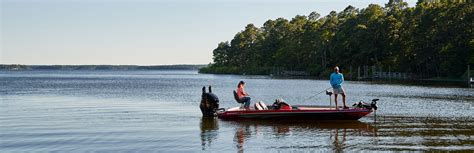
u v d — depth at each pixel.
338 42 116.38
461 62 86.38
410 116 24.91
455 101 34.47
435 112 26.81
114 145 17.19
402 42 99.25
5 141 18.02
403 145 16.73
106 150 16.33
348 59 112.38
